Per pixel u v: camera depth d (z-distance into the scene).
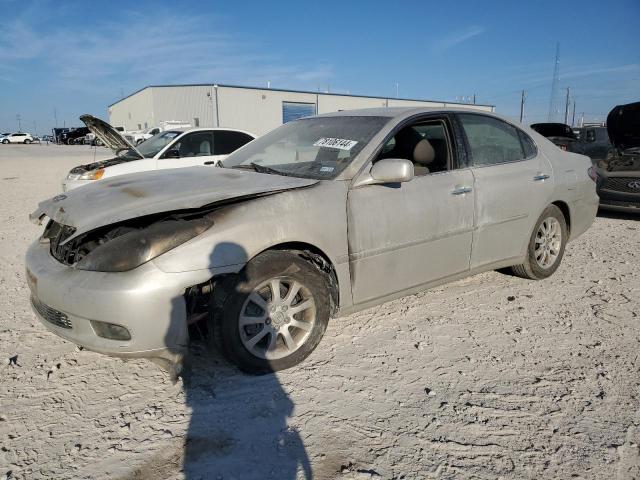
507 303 4.14
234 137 9.91
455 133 3.84
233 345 2.79
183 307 2.59
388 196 3.31
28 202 10.39
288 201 2.93
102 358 3.22
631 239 6.57
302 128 4.11
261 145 4.18
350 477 2.16
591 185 4.92
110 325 2.56
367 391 2.81
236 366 2.88
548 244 4.61
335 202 3.08
